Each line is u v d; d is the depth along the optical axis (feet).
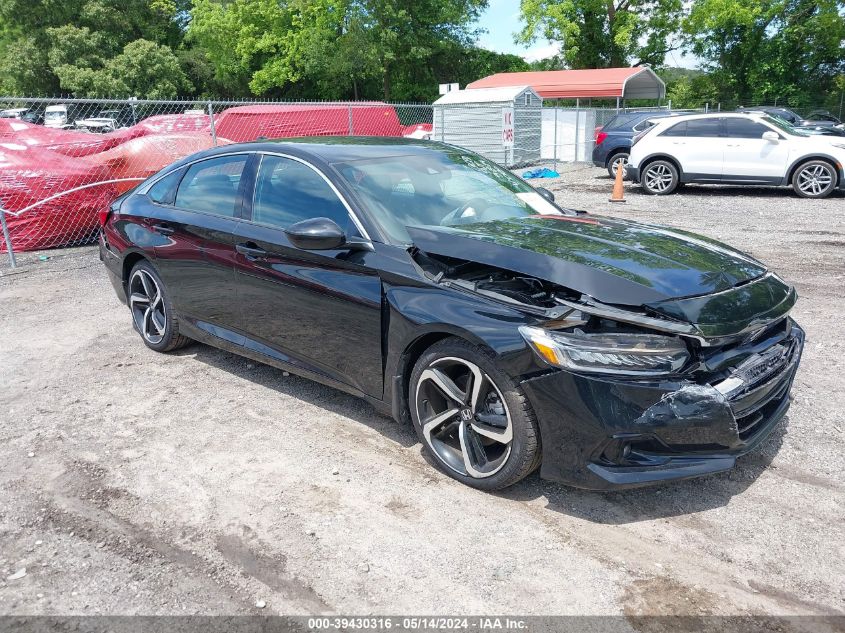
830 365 15.34
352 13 116.67
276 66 123.44
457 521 9.77
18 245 30.01
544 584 8.47
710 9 108.06
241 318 13.85
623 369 8.92
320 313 12.10
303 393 14.26
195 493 10.59
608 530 9.54
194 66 144.46
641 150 45.88
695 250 11.07
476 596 8.27
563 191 48.93
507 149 57.88
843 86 116.47
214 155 14.96
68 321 19.85
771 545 9.16
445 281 10.61
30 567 8.93
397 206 12.17
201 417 13.24
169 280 15.44
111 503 10.36
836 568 8.68
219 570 8.82
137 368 15.87
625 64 121.39
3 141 33.22
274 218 13.08
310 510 10.09
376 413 13.28
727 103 123.54
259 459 11.58
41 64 137.39
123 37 143.02
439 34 125.08
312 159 12.86
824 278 22.94
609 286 9.38
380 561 8.93
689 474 9.22
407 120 67.46
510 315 9.65
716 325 9.11
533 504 10.18
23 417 13.41
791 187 44.21
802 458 11.36
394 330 10.95
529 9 110.11
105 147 36.32
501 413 10.03
